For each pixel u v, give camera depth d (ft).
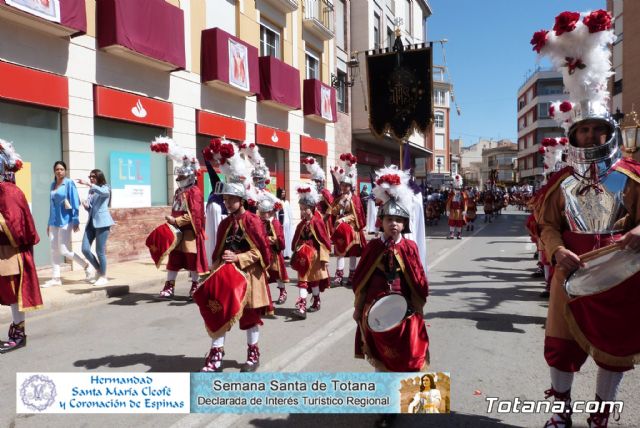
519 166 259.60
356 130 81.82
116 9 33.40
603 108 9.64
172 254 25.20
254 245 14.34
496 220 100.22
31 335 18.88
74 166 32.22
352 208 29.22
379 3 88.43
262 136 53.93
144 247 38.40
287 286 30.27
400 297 11.07
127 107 35.91
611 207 9.44
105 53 34.60
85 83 33.04
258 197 22.31
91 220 26.71
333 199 30.09
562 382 10.16
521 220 99.35
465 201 59.57
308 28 64.64
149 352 16.85
